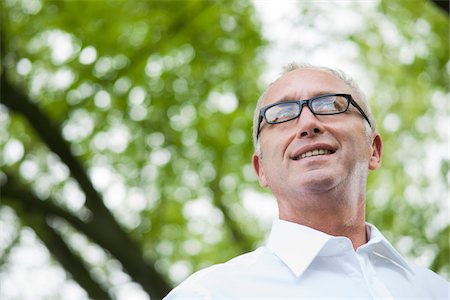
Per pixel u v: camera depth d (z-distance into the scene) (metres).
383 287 2.43
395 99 9.24
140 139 8.60
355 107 2.70
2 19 8.03
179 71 8.45
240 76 8.74
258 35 8.38
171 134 8.65
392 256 2.59
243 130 8.92
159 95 8.41
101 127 8.38
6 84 7.69
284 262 2.43
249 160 9.09
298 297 2.35
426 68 8.77
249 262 2.46
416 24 8.62
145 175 8.74
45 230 8.45
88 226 7.84
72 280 8.99
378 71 9.09
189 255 10.52
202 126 8.86
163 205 9.07
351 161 2.59
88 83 8.09
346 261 2.44
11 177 8.55
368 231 2.72
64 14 8.04
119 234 7.90
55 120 7.97
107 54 8.11
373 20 8.68
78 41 8.09
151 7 8.19
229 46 8.46
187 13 8.23
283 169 2.60
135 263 7.77
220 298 2.33
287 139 2.61
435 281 2.67
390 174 9.29
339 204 2.58
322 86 2.71
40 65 8.26
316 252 2.41
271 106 2.69
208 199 9.80
